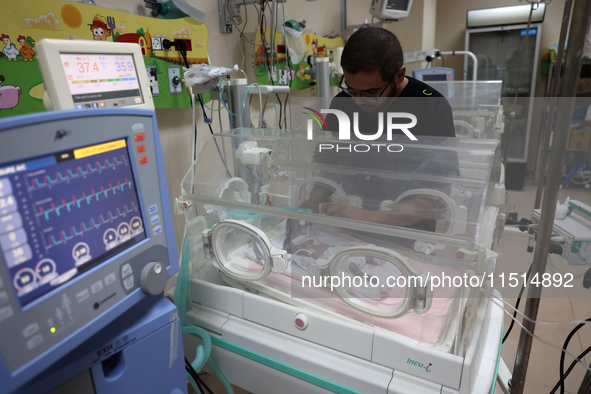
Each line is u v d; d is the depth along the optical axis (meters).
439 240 0.91
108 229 0.62
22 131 0.49
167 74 1.64
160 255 0.72
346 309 1.06
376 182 1.20
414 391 0.91
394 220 1.04
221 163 1.40
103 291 0.60
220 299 1.19
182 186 1.27
